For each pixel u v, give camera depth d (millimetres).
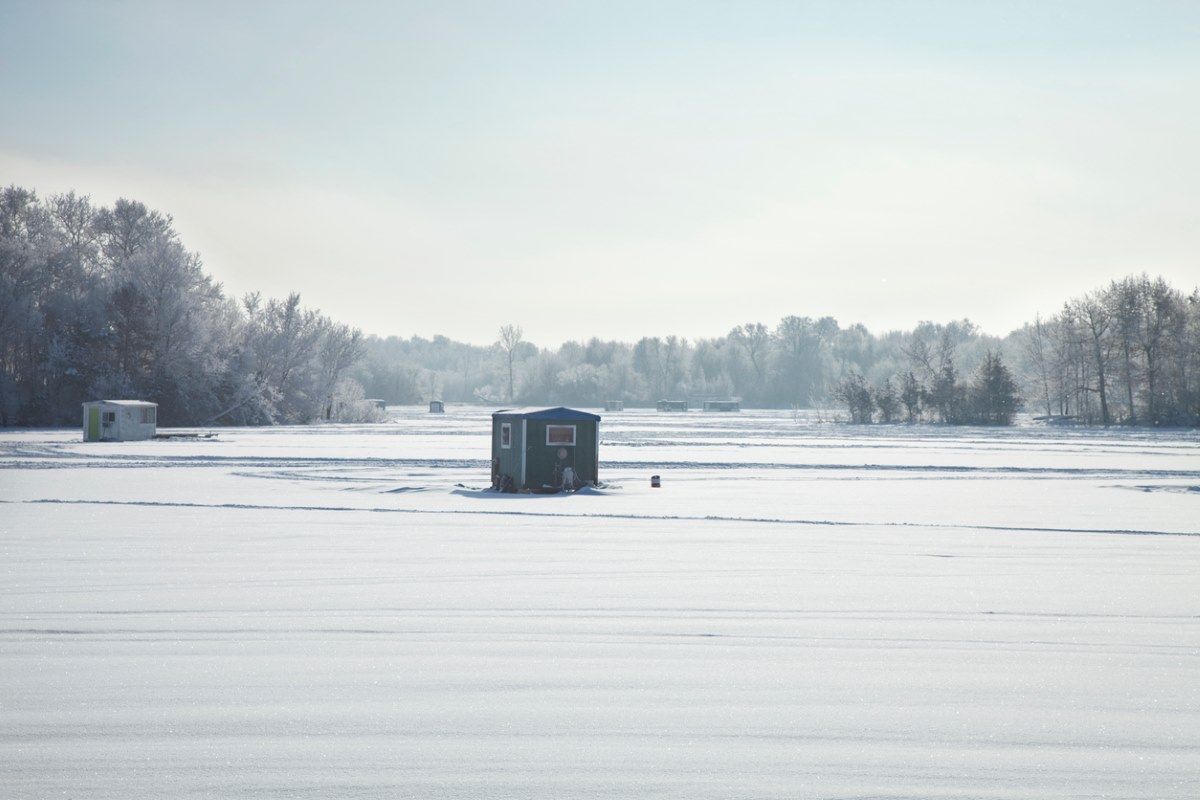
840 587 17031
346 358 140375
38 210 121250
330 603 15438
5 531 24250
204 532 24234
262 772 8398
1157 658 12234
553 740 9195
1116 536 24406
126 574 18062
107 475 42906
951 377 142625
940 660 12102
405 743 9102
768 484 40438
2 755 8766
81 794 7930
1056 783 8234
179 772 8391
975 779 8312
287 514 28406
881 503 32719
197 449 64812
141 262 114188
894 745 9109
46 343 109688
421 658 12070
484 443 74250
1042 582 17641
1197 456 62719
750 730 9500
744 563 19703
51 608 14969
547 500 33219
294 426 117688
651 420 153750
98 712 9930
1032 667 11797
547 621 14180
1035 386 159750
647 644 12844
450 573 18312
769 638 13203
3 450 62625
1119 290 137375
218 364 115000
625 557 20453
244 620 14172
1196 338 128250
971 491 37594
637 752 8898
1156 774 8438
